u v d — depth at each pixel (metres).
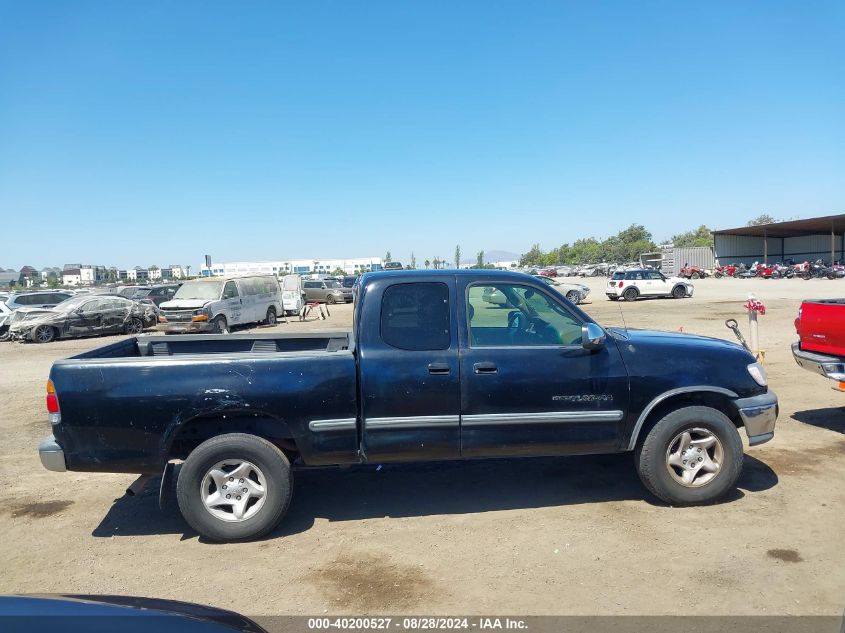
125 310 23.33
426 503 5.03
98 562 4.20
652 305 27.33
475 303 4.76
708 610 3.36
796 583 3.61
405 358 4.57
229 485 4.44
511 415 4.62
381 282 4.71
